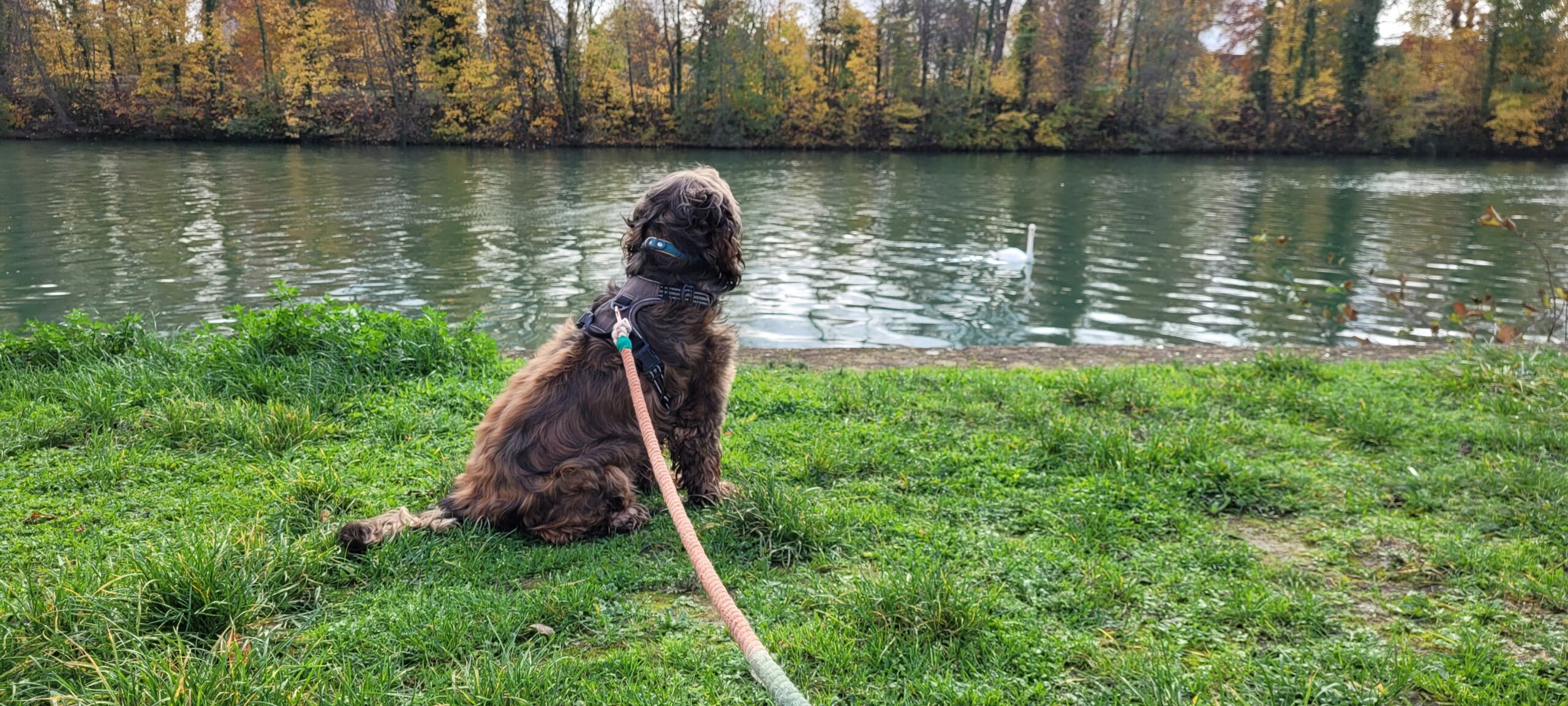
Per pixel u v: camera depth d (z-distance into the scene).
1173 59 48.88
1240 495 3.91
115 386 5.40
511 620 2.85
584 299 11.54
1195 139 48.59
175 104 44.59
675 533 3.54
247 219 18.38
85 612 2.76
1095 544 3.45
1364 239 17.91
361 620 2.87
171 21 44.22
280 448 4.59
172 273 12.92
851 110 47.25
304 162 32.50
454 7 44.72
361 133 44.91
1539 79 47.44
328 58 44.81
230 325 10.01
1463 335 9.15
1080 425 4.73
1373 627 2.89
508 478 3.48
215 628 2.79
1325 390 5.77
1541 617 2.91
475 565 3.25
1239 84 51.44
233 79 46.31
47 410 5.05
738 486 4.05
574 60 46.12
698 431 3.78
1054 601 3.01
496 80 45.12
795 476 4.24
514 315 10.73
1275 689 2.51
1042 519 3.72
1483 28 48.75
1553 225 20.11
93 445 4.54
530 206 21.00
